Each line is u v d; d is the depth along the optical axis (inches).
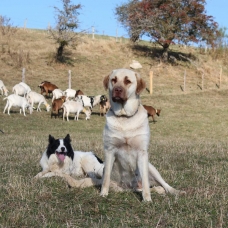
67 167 327.3
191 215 206.1
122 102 235.0
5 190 251.1
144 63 1873.8
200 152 464.1
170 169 340.2
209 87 1690.5
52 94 1310.3
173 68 1863.9
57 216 203.0
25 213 206.5
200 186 276.7
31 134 800.3
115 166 254.2
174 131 995.9
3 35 1849.2
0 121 946.1
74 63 1716.3
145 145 239.9
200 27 1907.0
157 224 188.9
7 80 1407.5
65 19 1686.8
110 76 244.8
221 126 1078.4
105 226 188.7
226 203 230.5
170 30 1850.4
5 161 376.8
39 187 255.6
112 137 239.8
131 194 251.1
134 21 1893.5
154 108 1157.1
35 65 1609.3
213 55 2110.0
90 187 265.0
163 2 1857.8
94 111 1208.2
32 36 1958.7
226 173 329.1
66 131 897.5
